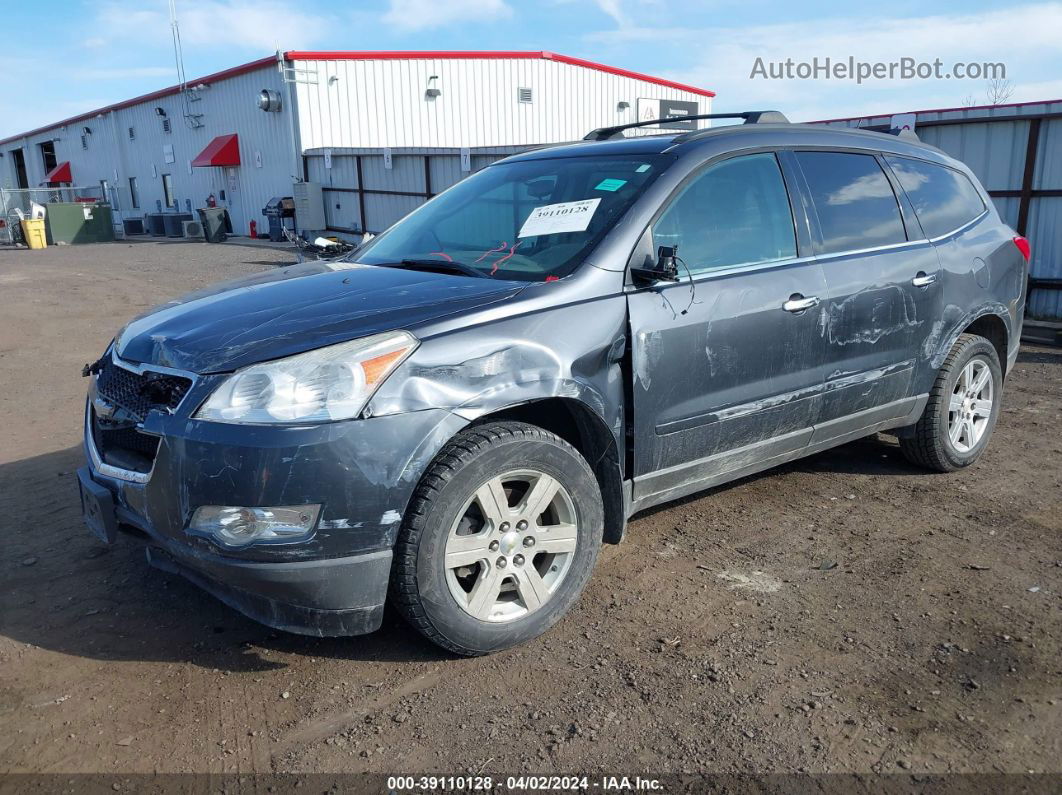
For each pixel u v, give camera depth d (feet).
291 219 81.82
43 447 18.74
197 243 84.07
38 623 11.16
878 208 14.42
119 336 11.50
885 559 12.75
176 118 101.24
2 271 57.62
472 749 8.59
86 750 8.64
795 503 14.94
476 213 13.24
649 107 102.37
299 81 76.84
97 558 13.08
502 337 9.79
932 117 33.50
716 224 12.12
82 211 90.22
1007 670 9.82
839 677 9.72
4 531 14.12
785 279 12.51
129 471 9.89
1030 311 32.63
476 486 9.54
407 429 9.04
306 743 8.72
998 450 17.78
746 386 12.19
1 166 171.94
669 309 11.17
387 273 11.74
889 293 13.96
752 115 14.01
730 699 9.34
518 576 10.18
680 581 12.08
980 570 12.35
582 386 10.34
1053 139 30.91
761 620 10.99
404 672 9.95
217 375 9.11
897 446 18.03
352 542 8.98
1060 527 13.85
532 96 90.68
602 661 10.10
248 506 8.75
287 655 10.36
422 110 84.48
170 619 11.25
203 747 8.68
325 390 8.86
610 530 11.44
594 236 11.21
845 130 14.82
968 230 15.98
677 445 11.63
